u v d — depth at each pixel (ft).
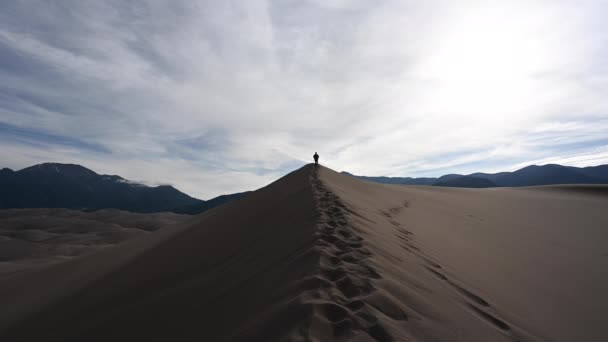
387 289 10.84
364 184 72.23
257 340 8.07
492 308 13.99
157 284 22.81
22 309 30.89
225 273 18.24
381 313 8.95
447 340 8.97
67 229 234.58
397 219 33.45
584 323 15.34
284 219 27.17
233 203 62.85
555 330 13.78
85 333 17.85
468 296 14.61
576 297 19.13
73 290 32.17
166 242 42.63
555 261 27.35
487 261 23.67
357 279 11.03
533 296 17.85
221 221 42.68
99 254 54.75
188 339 11.10
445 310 11.25
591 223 53.42
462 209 59.41
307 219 22.84
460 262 21.21
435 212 49.57
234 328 9.80
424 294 12.04
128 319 16.92
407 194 72.54
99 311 21.77
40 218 271.08
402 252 18.13
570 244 35.99
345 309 8.76
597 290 20.99
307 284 10.59
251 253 20.22
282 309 9.23
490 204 75.10
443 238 29.12
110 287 27.61
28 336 22.54
